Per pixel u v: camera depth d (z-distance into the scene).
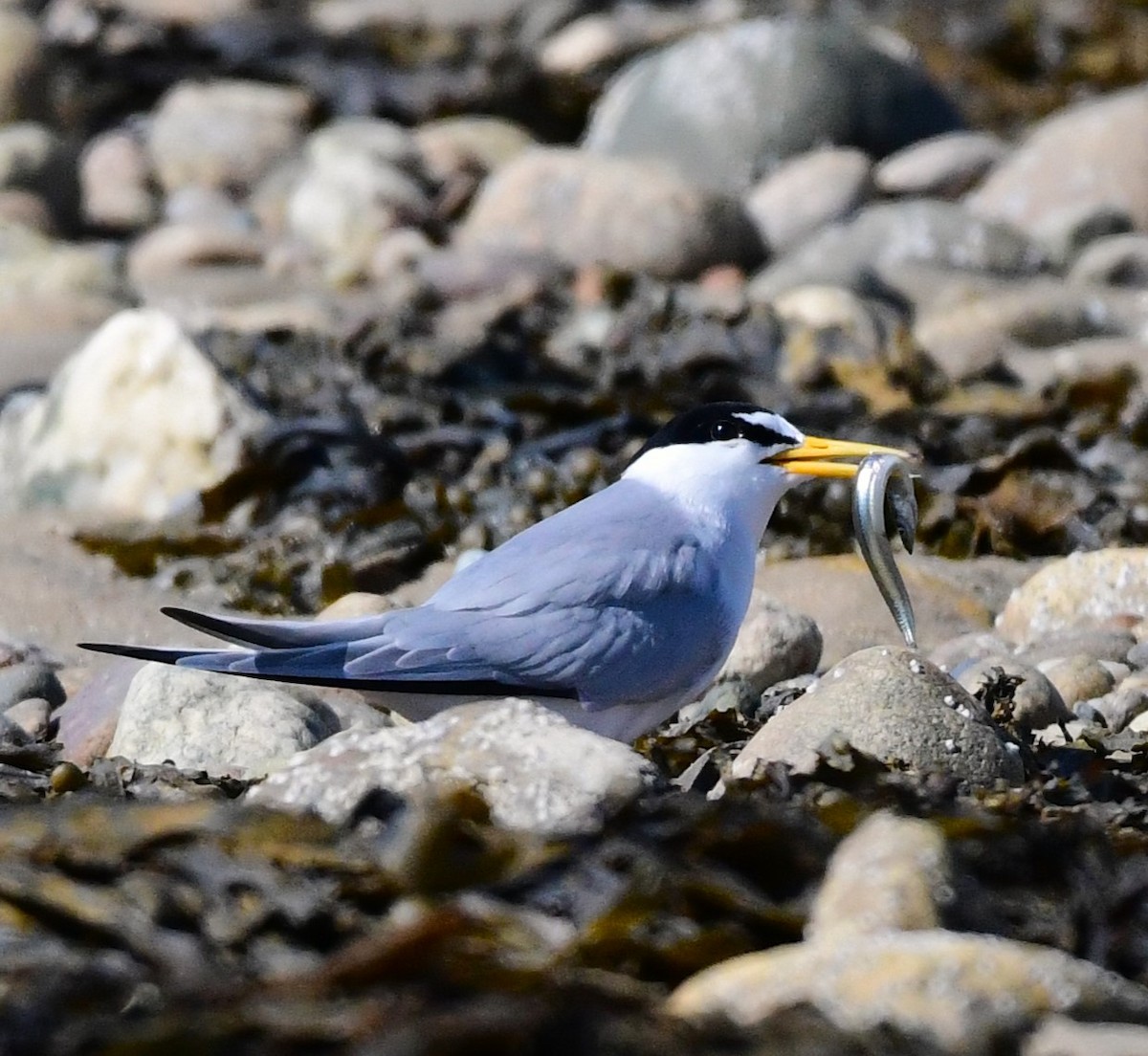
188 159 25.97
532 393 15.78
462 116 28.94
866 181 23.89
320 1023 5.32
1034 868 6.75
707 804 6.95
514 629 8.85
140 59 29.44
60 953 6.04
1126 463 14.91
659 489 9.50
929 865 6.38
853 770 7.64
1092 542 13.40
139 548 12.93
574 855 6.57
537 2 31.62
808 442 9.68
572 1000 5.45
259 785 7.40
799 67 26.14
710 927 6.24
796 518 13.40
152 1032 5.27
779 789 7.60
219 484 13.70
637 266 21.91
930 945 5.76
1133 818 7.81
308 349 16.97
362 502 13.75
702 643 9.20
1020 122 28.47
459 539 13.45
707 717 9.31
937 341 19.00
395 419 15.53
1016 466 13.83
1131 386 16.95
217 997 5.48
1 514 14.01
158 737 8.96
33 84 27.81
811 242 21.88
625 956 6.05
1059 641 10.98
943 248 21.64
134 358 14.31
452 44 31.12
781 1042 5.30
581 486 14.03
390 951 5.60
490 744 7.32
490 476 14.34
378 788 7.14
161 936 6.06
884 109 26.14
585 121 29.25
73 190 24.91
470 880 6.52
